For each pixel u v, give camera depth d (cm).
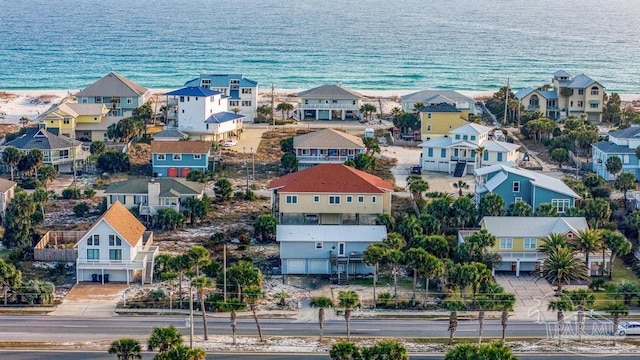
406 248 12975
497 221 13075
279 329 11112
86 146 19788
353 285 12581
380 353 9438
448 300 11638
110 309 11719
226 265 13000
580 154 19062
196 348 9650
